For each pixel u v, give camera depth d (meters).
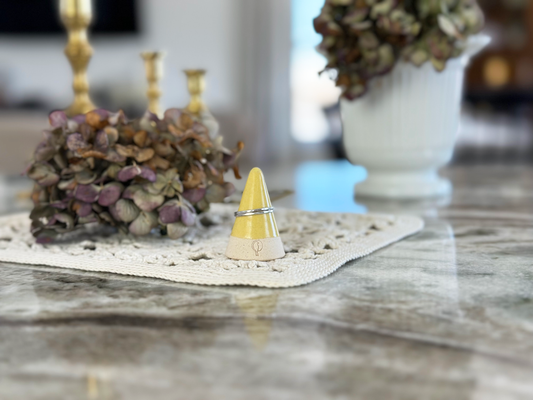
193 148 0.50
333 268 0.39
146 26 3.37
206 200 0.53
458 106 0.81
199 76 0.73
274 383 0.23
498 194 0.83
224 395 0.22
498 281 0.37
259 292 0.35
